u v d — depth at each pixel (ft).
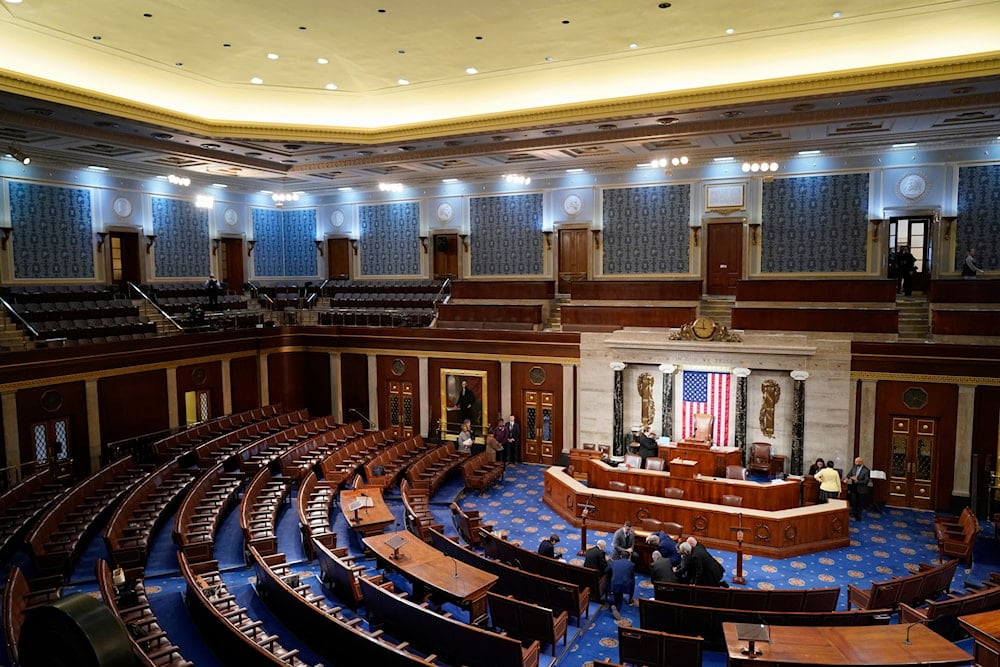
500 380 73.77
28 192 70.79
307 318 89.30
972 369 55.42
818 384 59.88
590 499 53.21
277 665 25.67
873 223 69.72
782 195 73.31
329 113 63.52
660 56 49.24
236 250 95.76
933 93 47.37
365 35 45.55
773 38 45.47
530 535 51.96
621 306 72.38
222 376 75.82
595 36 45.68
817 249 72.33
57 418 60.34
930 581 37.63
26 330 62.95
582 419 69.56
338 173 84.58
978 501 55.62
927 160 67.26
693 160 74.38
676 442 63.05
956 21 42.01
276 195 96.63
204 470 56.65
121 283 79.20
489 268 88.84
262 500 50.01
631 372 67.00
